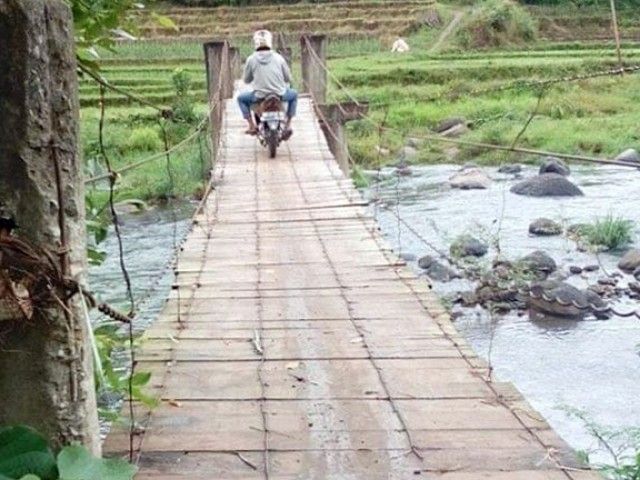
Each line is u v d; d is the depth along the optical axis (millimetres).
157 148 15992
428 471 2490
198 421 2844
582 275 9039
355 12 31859
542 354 7004
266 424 2822
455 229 11039
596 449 5082
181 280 4898
